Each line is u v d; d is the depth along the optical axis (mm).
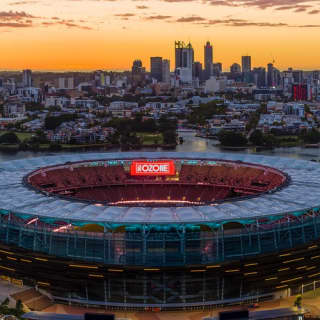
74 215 189125
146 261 179750
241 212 192125
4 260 199125
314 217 196750
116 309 185625
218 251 181375
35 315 170125
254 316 169750
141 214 189375
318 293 199625
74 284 186625
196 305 184625
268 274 188500
